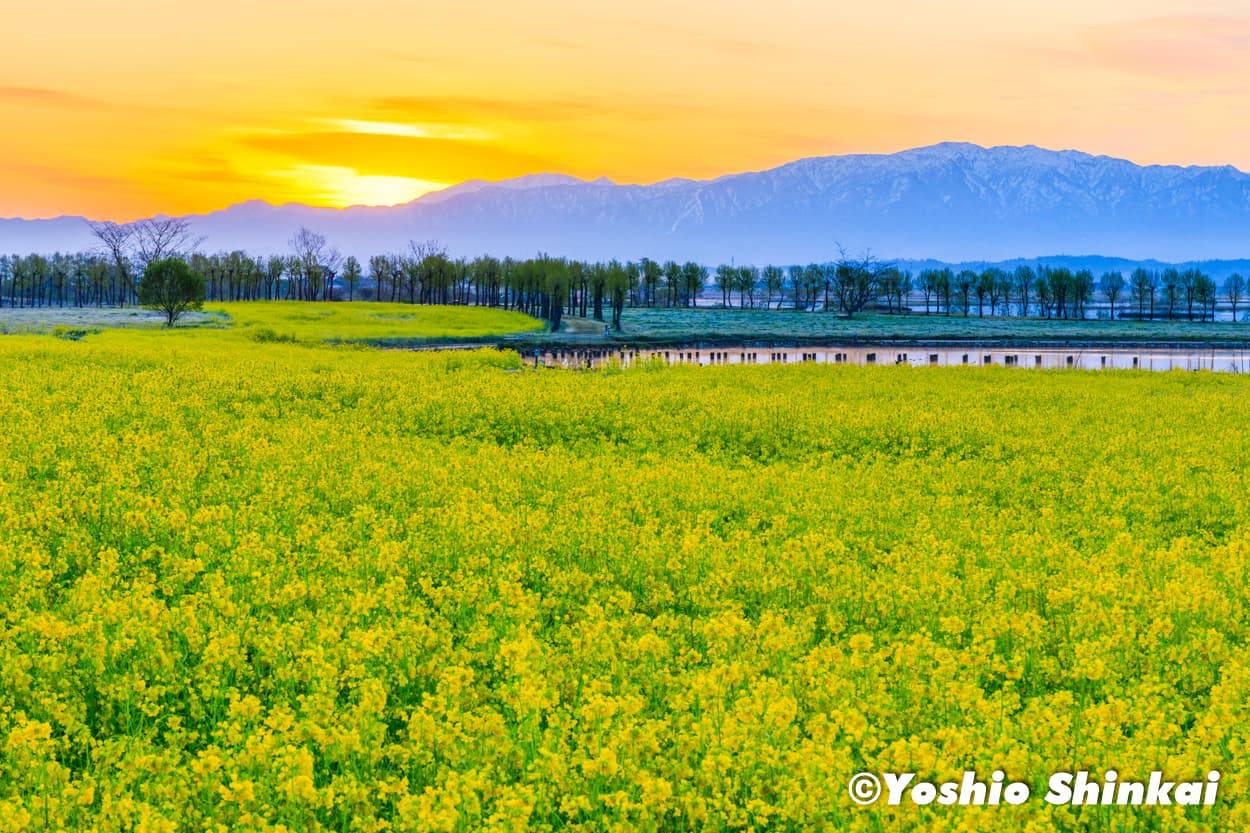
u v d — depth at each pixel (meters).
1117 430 29.56
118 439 24.44
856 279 198.50
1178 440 27.12
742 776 7.83
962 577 14.23
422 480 19.36
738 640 10.68
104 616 10.52
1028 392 39.69
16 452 21.25
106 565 12.86
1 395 30.03
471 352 60.50
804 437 27.39
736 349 118.00
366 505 16.92
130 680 9.24
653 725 8.14
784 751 7.85
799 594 13.18
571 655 10.48
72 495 16.98
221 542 14.75
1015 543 15.28
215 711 9.21
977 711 8.81
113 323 103.75
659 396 33.78
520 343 107.75
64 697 9.31
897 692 9.51
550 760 7.55
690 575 13.83
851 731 8.20
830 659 9.72
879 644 11.38
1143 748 7.92
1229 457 25.12
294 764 7.43
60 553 14.15
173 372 39.47
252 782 7.41
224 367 44.19
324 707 8.70
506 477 19.56
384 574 13.56
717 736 8.05
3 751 8.12
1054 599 12.16
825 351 116.12
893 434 27.98
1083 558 14.41
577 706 9.25
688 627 11.73
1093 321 182.62
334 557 13.88
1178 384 48.47
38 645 10.22
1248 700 9.17
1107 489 20.42
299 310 135.38
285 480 19.08
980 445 27.05
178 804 7.36
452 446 24.92
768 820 7.50
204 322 107.88
